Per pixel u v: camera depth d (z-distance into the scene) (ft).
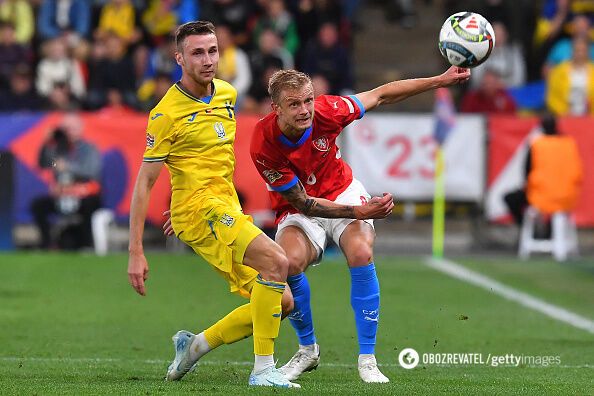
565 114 180.24
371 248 76.69
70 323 106.83
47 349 92.53
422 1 229.66
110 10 193.98
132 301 120.78
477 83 192.75
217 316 112.37
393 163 162.09
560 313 116.06
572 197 159.02
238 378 77.36
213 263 72.90
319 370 83.35
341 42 195.93
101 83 180.04
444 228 168.76
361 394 67.87
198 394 67.05
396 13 224.94
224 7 190.90
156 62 183.32
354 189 78.33
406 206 164.35
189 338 74.28
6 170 157.38
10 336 99.04
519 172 161.99
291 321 78.33
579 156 159.53
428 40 224.74
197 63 71.41
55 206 157.38
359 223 77.51
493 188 162.40
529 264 151.84
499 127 161.48
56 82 175.83
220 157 73.20
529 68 199.31
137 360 87.35
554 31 195.93
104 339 98.32
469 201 162.81
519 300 124.16
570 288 132.77
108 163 158.71
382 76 216.13
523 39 200.23
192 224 72.95
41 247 159.43
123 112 172.24
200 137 72.28
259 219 157.17
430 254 162.30
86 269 142.31
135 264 71.72
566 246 160.56
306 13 193.06
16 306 116.37
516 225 162.91
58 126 157.48
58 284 131.44
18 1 196.95
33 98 179.11
